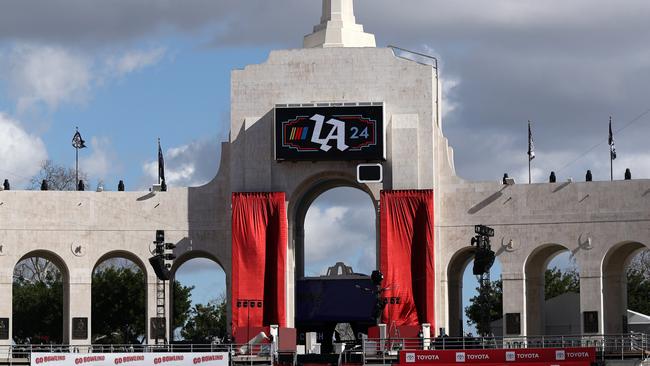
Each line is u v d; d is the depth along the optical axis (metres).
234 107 148.38
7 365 134.88
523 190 146.25
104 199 150.12
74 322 148.12
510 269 145.88
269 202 146.25
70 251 149.00
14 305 184.50
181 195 150.25
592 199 144.88
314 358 133.25
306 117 146.25
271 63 148.25
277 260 145.62
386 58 147.12
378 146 145.12
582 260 144.62
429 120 146.25
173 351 135.88
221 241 149.62
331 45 149.75
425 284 143.88
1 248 148.12
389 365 128.25
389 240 144.50
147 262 149.50
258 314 145.00
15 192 149.00
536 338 141.75
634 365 127.50
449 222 147.12
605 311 151.00
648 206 143.50
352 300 149.38
